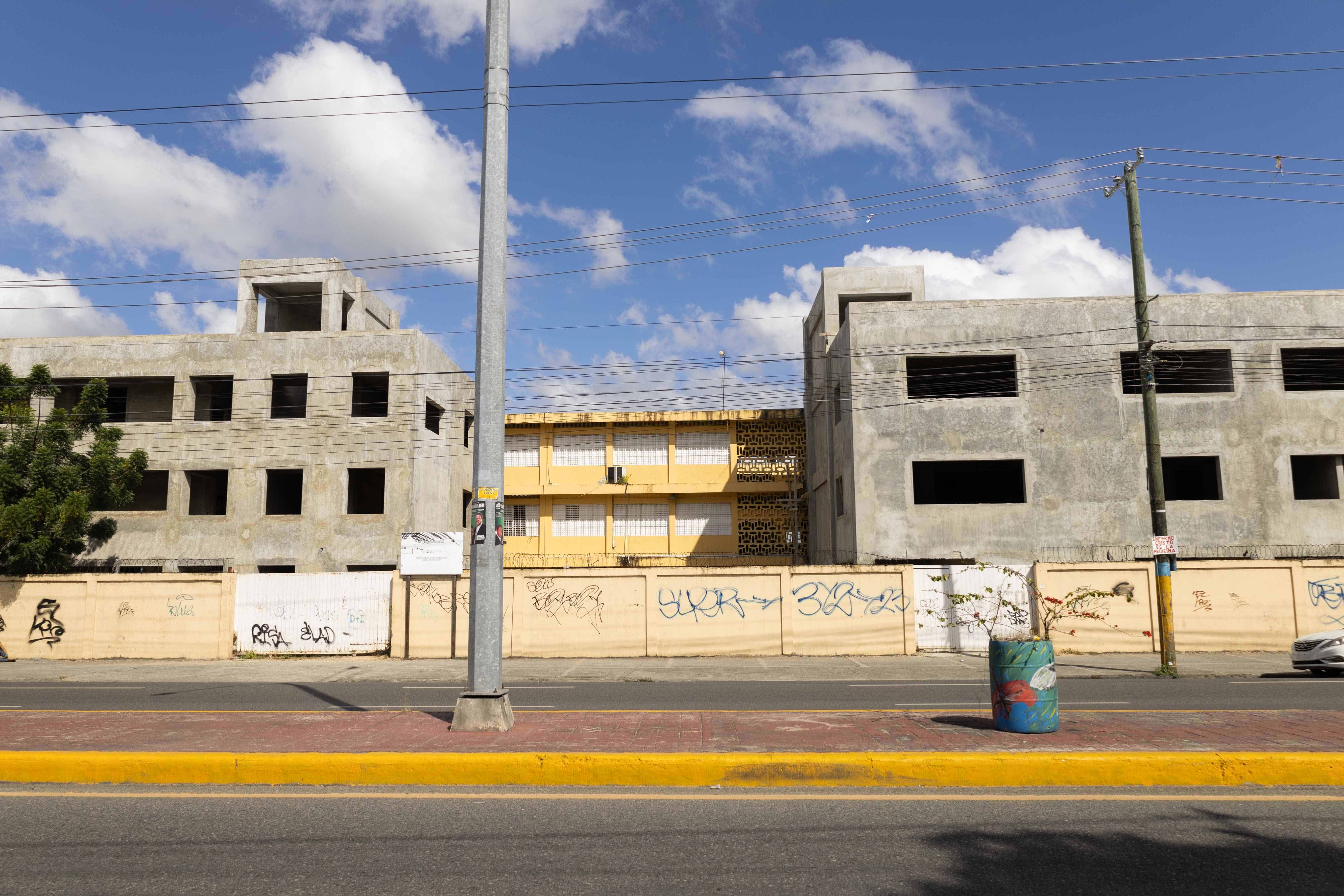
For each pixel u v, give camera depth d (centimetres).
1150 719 874
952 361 2798
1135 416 2630
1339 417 2623
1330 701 1159
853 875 467
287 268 3250
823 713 956
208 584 2236
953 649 2150
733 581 2184
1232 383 2650
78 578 2248
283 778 686
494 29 895
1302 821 555
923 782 655
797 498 3769
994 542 2603
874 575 2172
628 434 3991
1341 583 2112
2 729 872
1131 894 440
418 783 678
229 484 2986
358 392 3198
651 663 2031
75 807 617
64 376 3056
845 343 2817
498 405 856
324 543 2947
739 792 639
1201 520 2586
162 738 802
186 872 480
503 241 874
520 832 547
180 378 3053
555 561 3878
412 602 2211
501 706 828
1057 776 653
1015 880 459
